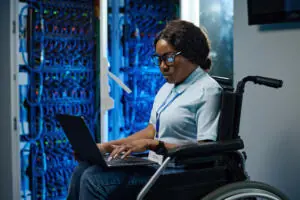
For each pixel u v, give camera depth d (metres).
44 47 3.68
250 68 2.88
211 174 2.01
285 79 2.67
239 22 2.93
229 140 1.99
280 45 2.69
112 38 4.00
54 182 3.76
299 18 2.51
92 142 1.89
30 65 3.57
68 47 3.82
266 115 2.79
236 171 2.04
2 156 3.53
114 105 3.99
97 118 3.87
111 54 4.01
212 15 3.72
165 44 2.10
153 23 4.28
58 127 3.77
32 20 3.58
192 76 2.17
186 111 2.10
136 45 4.14
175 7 4.33
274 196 1.94
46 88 3.71
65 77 3.81
